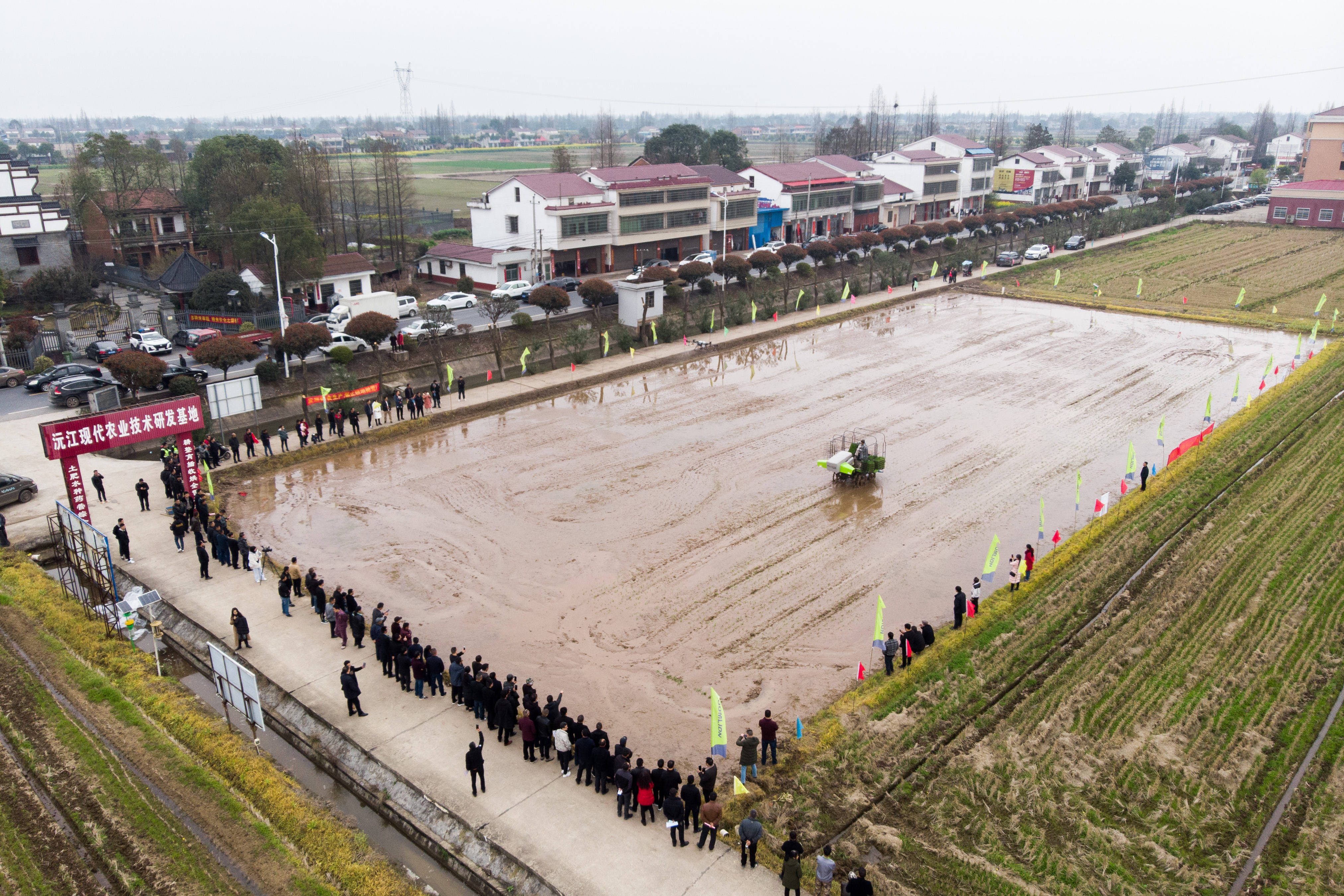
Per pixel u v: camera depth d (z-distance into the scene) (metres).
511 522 35.97
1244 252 101.69
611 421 48.41
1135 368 58.41
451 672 24.22
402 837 20.55
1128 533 34.38
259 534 34.91
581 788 21.28
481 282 77.06
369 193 116.19
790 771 21.92
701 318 68.75
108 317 61.03
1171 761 22.05
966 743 22.86
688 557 33.03
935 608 29.81
